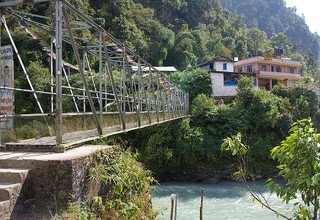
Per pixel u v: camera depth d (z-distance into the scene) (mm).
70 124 5152
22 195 3582
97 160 4441
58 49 4484
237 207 13000
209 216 11898
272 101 22797
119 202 4414
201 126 21703
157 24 46531
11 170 3699
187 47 44219
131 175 5023
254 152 20281
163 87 15000
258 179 19141
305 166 3088
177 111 18141
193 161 19734
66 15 4750
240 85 24359
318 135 3051
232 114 22125
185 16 59750
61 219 3395
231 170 19266
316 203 3033
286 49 73250
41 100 16672
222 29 65250
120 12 36844
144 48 40094
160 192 15859
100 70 6242
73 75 18141
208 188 16766
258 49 63219
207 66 33906
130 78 7973
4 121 5027
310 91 26406
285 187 3164
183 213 12211
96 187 4191
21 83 16891
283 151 3225
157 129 20109
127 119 8109
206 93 27906
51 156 4035
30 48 18281
